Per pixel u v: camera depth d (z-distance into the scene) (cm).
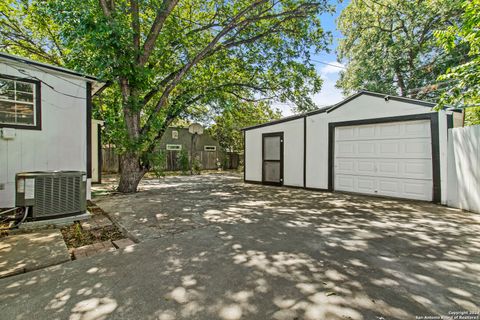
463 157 484
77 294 197
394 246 297
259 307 178
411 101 592
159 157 781
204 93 954
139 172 761
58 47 1008
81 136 574
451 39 445
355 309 175
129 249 292
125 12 694
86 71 636
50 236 331
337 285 208
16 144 488
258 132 989
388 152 639
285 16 904
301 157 841
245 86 1022
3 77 470
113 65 612
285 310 175
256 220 418
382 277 222
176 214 461
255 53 993
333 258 262
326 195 692
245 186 913
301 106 1055
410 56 1367
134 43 703
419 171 585
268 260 258
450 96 452
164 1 716
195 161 1652
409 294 195
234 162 1986
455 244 303
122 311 175
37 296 194
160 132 838
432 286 206
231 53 977
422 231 355
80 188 414
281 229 366
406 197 606
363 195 682
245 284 210
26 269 239
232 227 377
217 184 979
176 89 961
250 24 915
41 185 369
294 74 1008
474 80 422
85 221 411
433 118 556
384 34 1440
